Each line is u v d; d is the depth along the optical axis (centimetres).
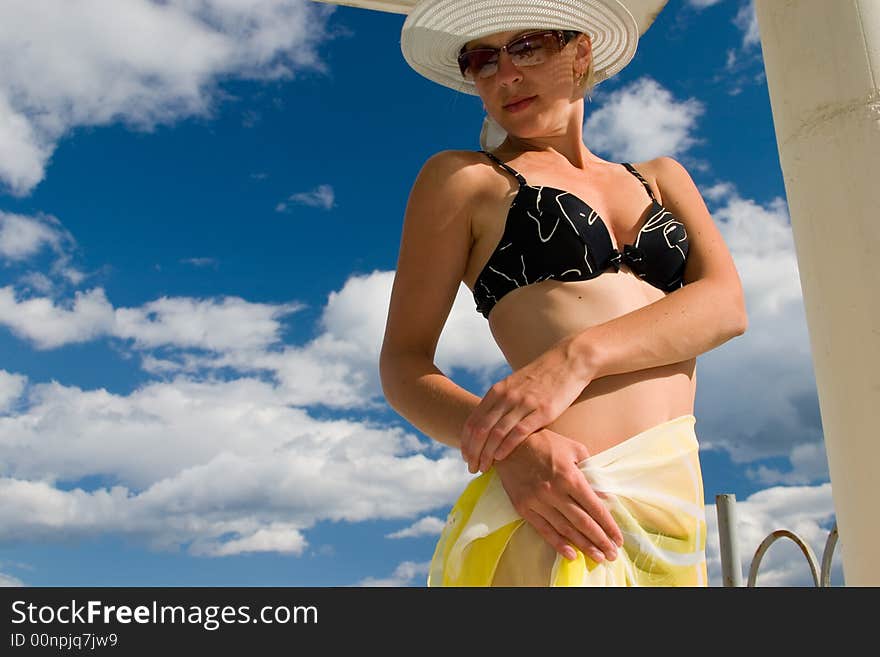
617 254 213
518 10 228
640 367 198
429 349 217
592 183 230
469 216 218
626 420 197
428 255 218
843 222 216
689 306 205
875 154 214
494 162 224
